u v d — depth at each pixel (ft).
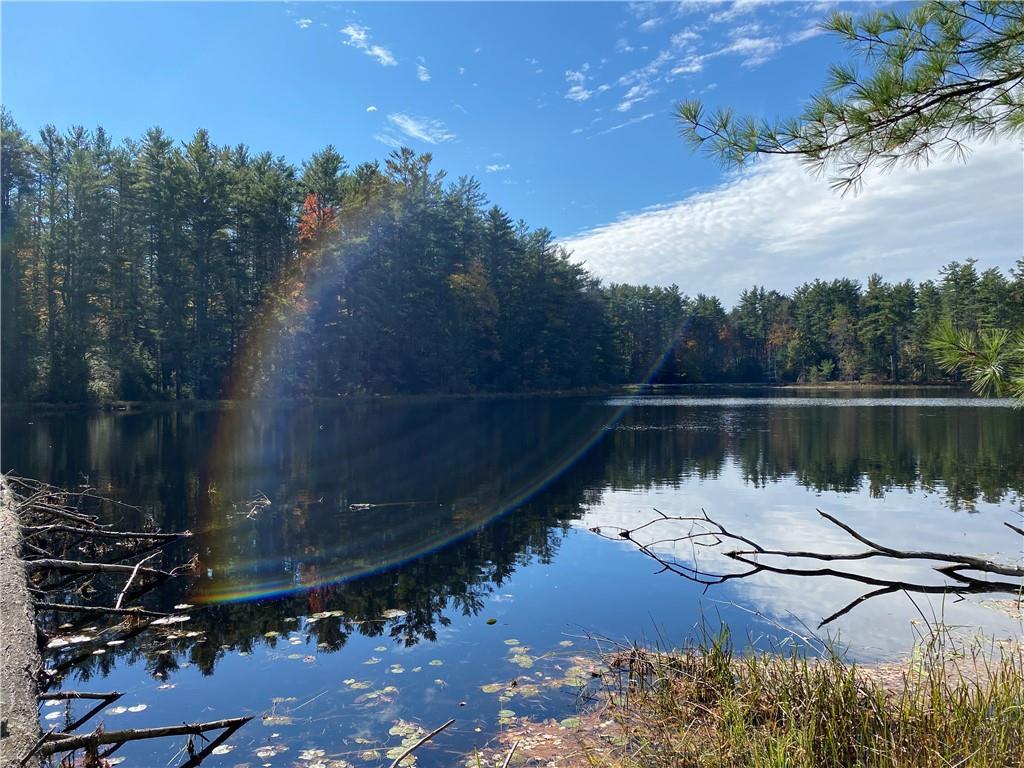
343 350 126.00
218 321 114.93
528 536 28.89
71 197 104.73
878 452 54.44
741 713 10.91
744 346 285.23
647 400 150.82
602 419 95.30
